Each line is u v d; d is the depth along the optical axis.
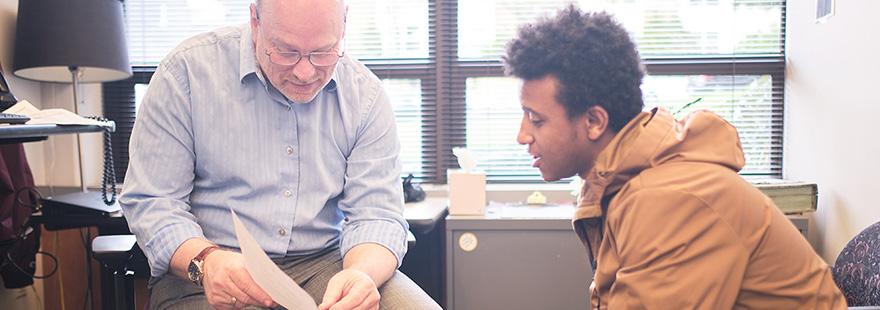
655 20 2.79
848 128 2.12
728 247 0.85
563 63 0.91
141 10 2.92
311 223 1.50
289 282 1.09
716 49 2.78
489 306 2.27
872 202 1.97
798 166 2.57
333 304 1.18
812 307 0.92
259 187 1.48
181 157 1.45
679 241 0.85
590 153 0.96
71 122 1.63
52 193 2.82
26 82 2.68
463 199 2.31
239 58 1.48
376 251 1.42
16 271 2.28
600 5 2.79
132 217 1.41
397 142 1.65
